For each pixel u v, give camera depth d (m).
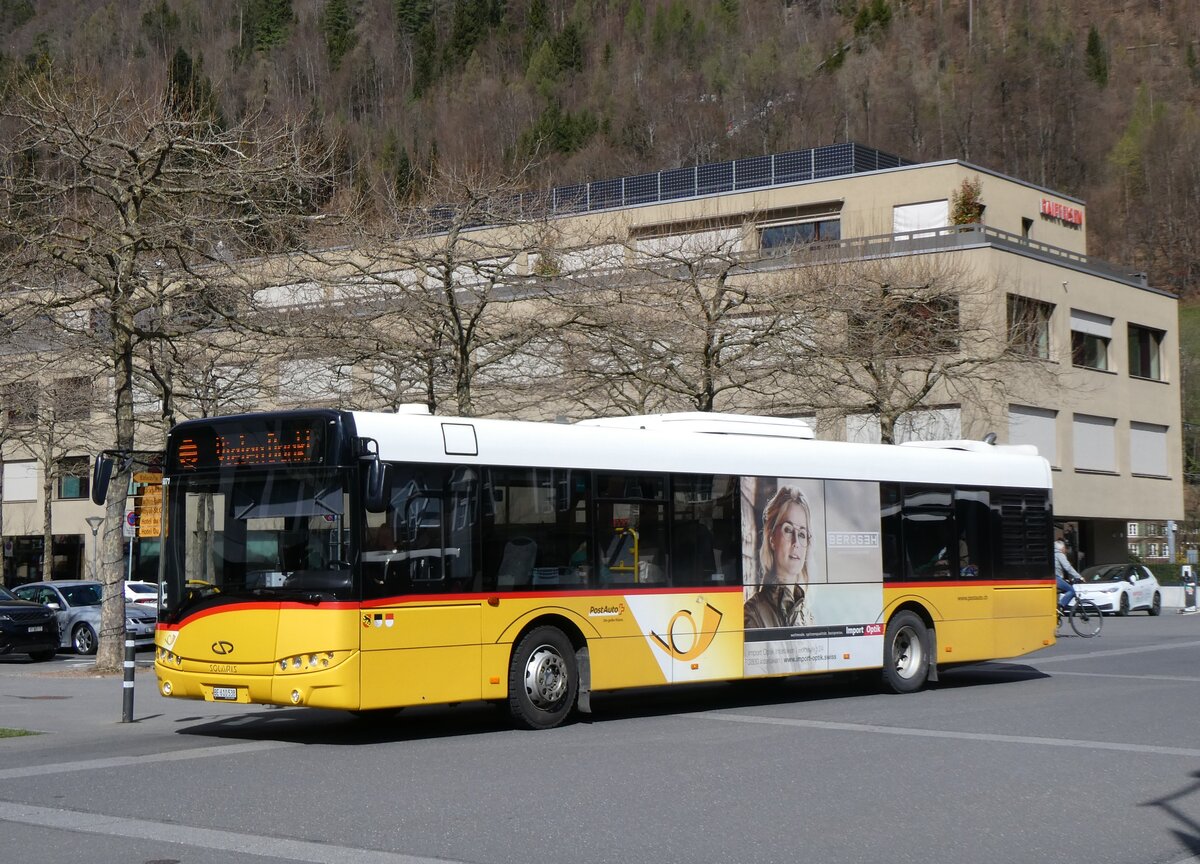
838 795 10.01
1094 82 150.88
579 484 14.76
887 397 32.12
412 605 13.20
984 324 36.78
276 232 23.23
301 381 26.55
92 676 22.36
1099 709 15.82
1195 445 86.62
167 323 23.55
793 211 49.94
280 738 14.03
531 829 8.77
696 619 15.62
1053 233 51.94
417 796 10.02
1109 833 8.70
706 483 15.97
